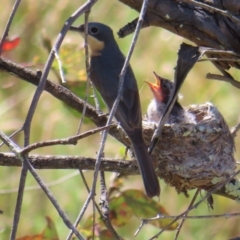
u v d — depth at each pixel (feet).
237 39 26.55
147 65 46.65
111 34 34.71
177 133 29.78
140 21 20.36
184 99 46.16
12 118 47.16
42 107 47.78
